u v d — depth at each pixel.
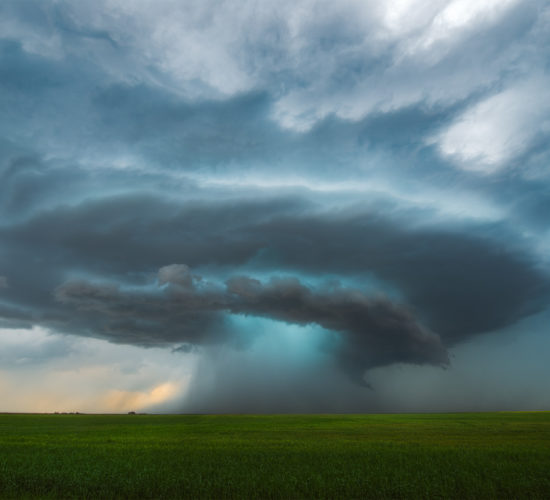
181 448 34.06
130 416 98.75
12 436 47.00
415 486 19.95
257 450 32.72
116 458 27.77
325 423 71.56
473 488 19.67
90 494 19.52
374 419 82.94
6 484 20.83
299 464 25.61
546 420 76.31
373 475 22.00
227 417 93.75
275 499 18.81
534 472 22.70
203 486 19.78
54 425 68.38
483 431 53.53
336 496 19.05
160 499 18.72
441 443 38.59
